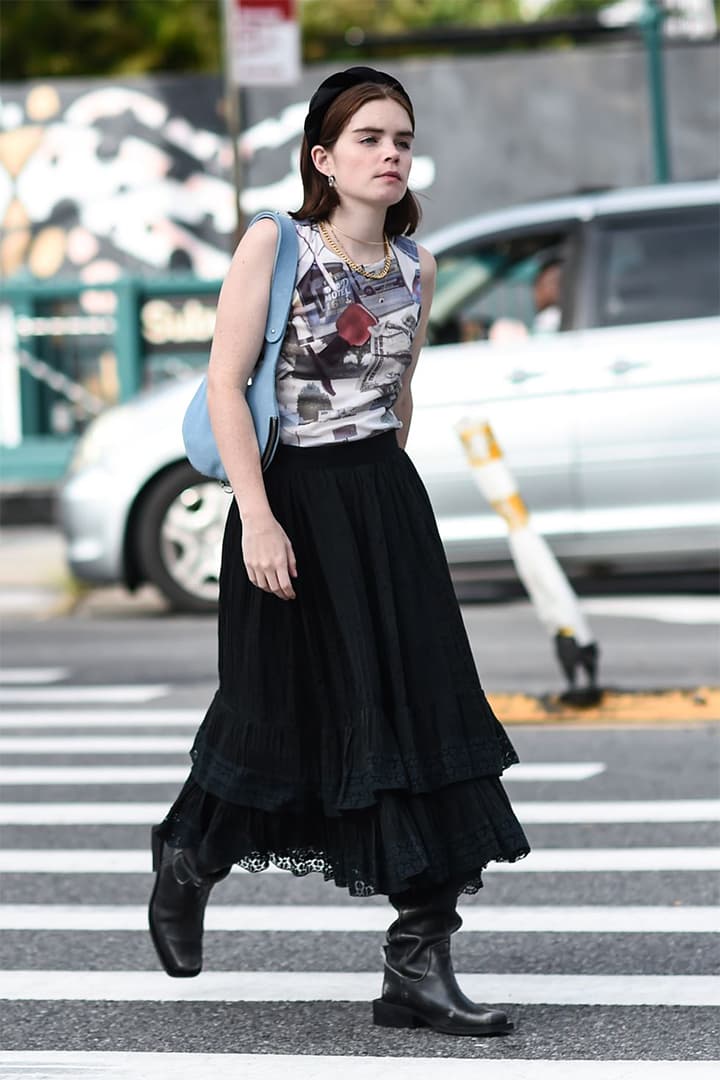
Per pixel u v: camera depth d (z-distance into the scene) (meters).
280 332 7.05
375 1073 6.84
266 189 28.44
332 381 7.12
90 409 28.19
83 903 9.53
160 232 28.55
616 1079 6.72
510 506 13.57
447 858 6.99
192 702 15.19
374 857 6.93
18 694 15.75
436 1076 6.79
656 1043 7.14
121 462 19.12
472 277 18.75
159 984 8.13
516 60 28.19
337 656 7.03
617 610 19.05
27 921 9.22
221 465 7.23
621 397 18.08
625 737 13.23
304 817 7.14
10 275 28.72
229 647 7.17
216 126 28.44
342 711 7.00
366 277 7.11
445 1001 7.27
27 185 28.73
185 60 42.31
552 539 18.23
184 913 7.59
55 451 28.14
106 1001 7.89
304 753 7.06
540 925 8.91
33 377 28.23
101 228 28.64
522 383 18.16
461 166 28.36
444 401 18.17
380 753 6.89
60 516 19.55
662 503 18.14
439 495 18.19
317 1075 6.85
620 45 28.19
